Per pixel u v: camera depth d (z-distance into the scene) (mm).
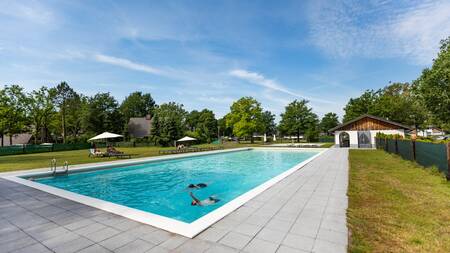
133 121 48062
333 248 2771
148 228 3537
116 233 3381
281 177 7742
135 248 2861
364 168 9664
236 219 3852
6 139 43250
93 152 19828
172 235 3240
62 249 2922
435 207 4422
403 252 2686
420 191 5691
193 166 15469
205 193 8633
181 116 61750
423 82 24484
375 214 4043
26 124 35375
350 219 3797
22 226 3807
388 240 3000
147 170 13664
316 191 5852
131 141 38125
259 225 3578
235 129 40125
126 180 11094
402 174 8156
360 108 39250
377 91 39719
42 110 36969
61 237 3311
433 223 3604
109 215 4246
